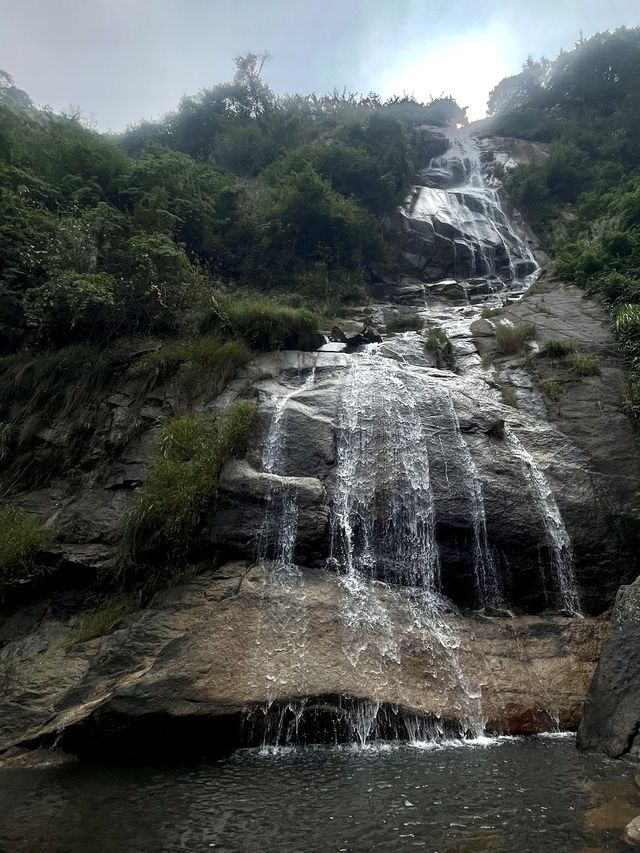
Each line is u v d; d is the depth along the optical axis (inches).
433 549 351.9
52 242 543.5
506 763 219.6
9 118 751.1
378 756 230.8
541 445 432.1
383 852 154.9
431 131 1374.3
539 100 1493.6
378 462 387.2
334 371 490.3
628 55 1403.8
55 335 549.0
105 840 164.7
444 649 291.3
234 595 302.5
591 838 158.4
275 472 380.8
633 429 446.6
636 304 567.8
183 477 353.1
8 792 201.8
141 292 544.1
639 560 368.5
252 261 794.2
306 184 818.8
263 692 250.8
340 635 284.8
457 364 547.8
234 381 472.1
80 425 457.1
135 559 337.1
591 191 1005.8
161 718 238.7
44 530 374.3
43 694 274.7
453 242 904.9
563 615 343.3
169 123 1238.9
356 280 808.9
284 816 177.8
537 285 696.4
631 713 232.4
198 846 160.6
